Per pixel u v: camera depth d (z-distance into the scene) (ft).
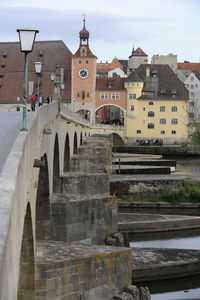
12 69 572.92
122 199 239.50
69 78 568.00
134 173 293.02
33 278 79.71
